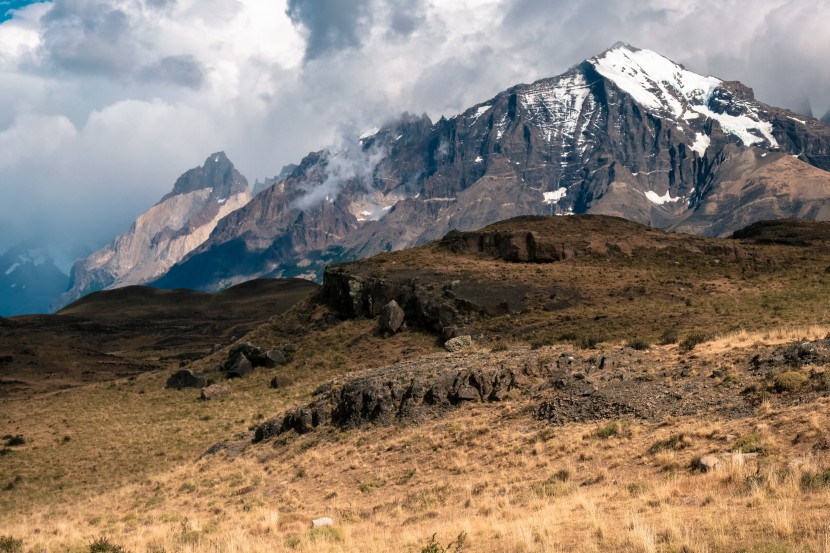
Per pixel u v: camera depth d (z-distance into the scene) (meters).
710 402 28.09
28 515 41.03
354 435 37.69
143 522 30.95
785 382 26.75
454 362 43.66
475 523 20.17
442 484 27.58
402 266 96.38
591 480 23.75
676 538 15.12
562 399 32.66
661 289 79.75
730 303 67.56
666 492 19.61
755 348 33.31
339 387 44.41
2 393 109.00
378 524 23.58
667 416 28.05
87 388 91.31
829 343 30.30
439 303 77.94
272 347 87.50
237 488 34.66
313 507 28.39
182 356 157.12
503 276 87.44
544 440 29.39
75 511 38.88
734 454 21.25
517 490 24.52
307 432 41.09
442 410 37.28
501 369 38.41
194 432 58.53
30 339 189.75
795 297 66.19
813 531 14.23
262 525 24.56
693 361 33.62
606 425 28.36
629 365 35.47
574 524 18.09
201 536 24.12
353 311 88.00
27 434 66.81
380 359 72.88
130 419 68.06
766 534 14.61
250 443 43.88
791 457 20.23
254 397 69.56
